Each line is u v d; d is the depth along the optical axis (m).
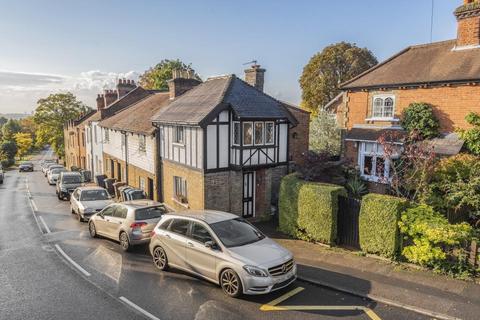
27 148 94.81
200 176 15.56
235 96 16.20
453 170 12.05
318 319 7.42
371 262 10.40
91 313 7.82
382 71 18.48
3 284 9.55
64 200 25.11
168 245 10.11
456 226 9.33
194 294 8.68
